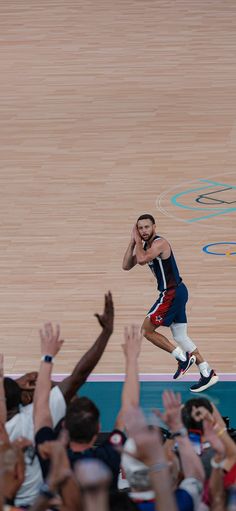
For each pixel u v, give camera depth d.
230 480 13.92
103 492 8.62
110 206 46.69
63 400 17.47
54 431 16.08
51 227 44.66
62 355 33.47
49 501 12.35
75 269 40.31
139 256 31.31
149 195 47.81
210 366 32.59
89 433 14.56
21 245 42.91
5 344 34.34
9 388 17.81
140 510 13.15
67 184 49.69
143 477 13.31
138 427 10.23
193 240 42.59
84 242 42.94
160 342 31.67
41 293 38.31
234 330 34.97
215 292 37.84
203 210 45.75
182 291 31.47
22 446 14.53
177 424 13.95
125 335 16.17
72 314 36.50
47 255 41.81
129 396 15.40
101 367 32.47
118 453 14.75
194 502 13.55
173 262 31.47
